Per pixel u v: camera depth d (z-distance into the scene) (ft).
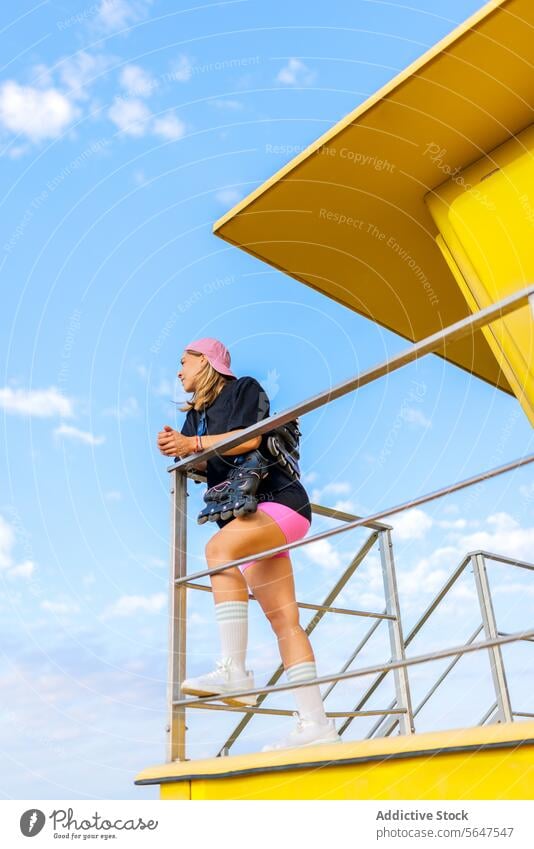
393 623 9.73
